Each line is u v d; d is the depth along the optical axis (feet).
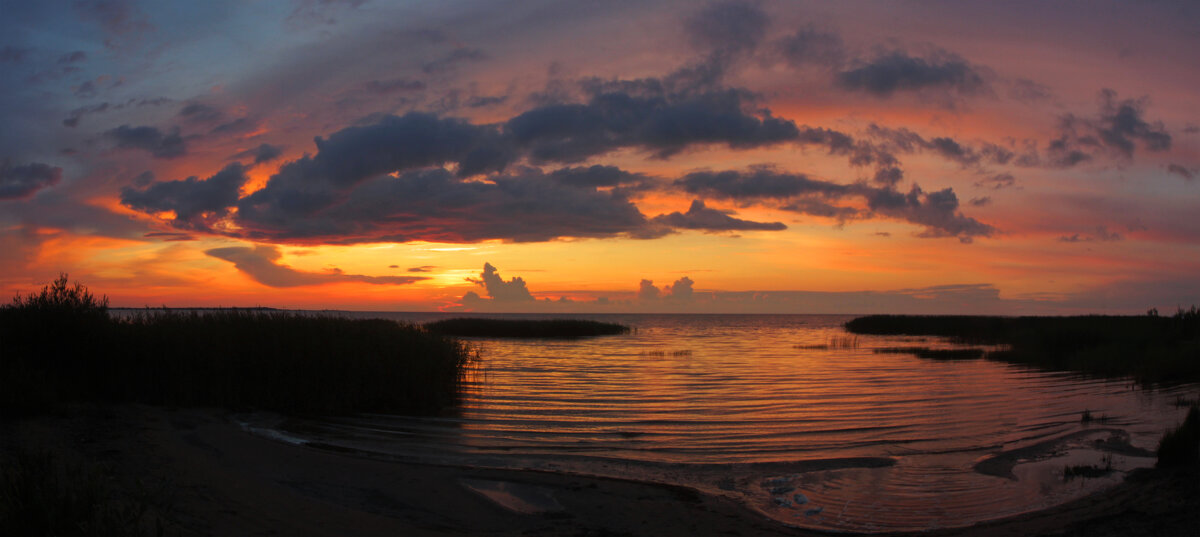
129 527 18.21
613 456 38.09
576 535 24.23
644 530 25.09
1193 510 24.40
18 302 47.06
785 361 102.63
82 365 45.68
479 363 91.40
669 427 46.65
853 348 134.82
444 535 23.47
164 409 44.29
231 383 49.32
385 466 33.55
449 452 38.14
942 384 72.08
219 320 57.72
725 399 59.93
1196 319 111.86
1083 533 23.52
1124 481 31.30
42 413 35.22
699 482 32.76
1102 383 72.33
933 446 41.04
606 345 143.43
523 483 31.40
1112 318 154.30
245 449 34.68
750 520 26.81
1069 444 40.98
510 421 48.39
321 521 23.56
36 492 18.22
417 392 54.65
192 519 21.67
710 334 208.74
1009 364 96.68
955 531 25.31
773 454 38.93
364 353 55.06
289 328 57.06
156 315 57.93
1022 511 27.94
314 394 50.60
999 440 42.65
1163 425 46.37
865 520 27.14
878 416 51.31
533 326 188.03
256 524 22.21
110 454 28.94
